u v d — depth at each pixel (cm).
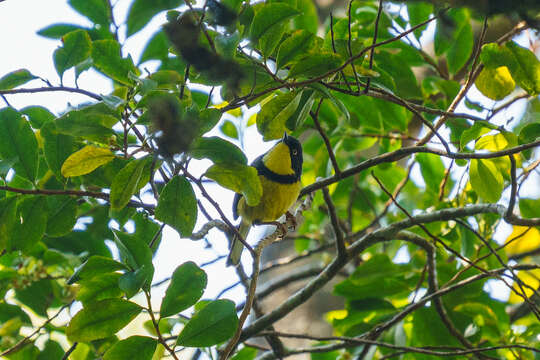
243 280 1112
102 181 820
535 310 918
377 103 1141
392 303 1195
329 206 1015
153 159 646
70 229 838
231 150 655
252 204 681
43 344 1073
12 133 782
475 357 1078
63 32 1036
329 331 1302
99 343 959
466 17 1127
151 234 950
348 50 779
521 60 851
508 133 821
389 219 1392
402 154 927
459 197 1145
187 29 529
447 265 1127
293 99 722
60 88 766
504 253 1146
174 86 750
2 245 767
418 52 1162
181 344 701
